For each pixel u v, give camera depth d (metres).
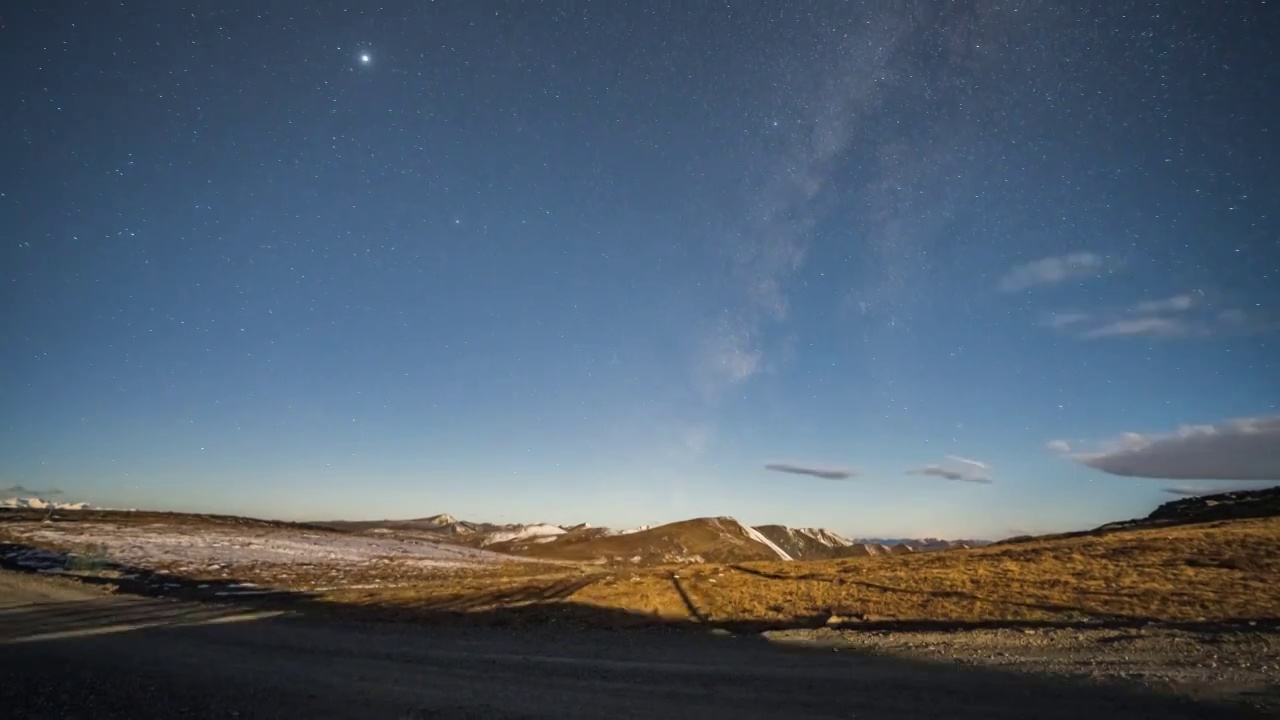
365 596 31.75
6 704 10.59
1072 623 15.28
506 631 19.00
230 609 26.12
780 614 19.66
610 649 15.30
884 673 11.37
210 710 10.17
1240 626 13.61
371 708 10.22
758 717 8.98
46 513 87.44
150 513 101.75
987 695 9.55
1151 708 8.56
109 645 17.19
